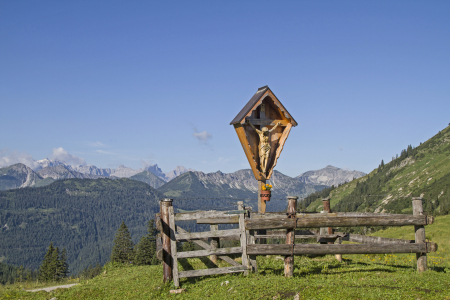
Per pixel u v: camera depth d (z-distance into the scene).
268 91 16.62
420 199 13.20
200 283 12.59
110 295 12.82
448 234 41.34
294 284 11.35
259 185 16.95
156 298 11.55
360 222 12.54
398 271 13.66
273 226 12.52
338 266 15.09
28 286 20.23
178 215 12.59
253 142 16.98
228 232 12.82
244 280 12.23
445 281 11.44
